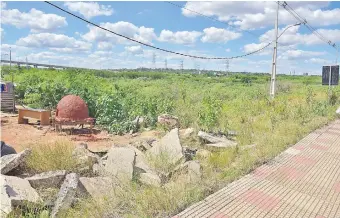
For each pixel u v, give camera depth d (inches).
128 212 196.9
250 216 206.4
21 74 1111.0
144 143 369.4
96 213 193.2
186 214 198.8
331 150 413.7
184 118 543.8
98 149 371.2
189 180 253.6
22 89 735.7
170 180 264.7
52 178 240.5
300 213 218.4
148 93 1044.5
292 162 344.5
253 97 1225.4
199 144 417.4
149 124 535.5
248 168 305.0
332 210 226.8
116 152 294.0
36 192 219.1
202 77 3459.6
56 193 229.6
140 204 201.6
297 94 1138.7
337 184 283.1
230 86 2186.3
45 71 1232.8
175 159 303.7
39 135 436.8
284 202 235.1
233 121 562.6
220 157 327.3
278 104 764.0
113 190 222.8
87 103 576.7
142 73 3363.7
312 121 615.5
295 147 415.5
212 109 530.3
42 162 270.4
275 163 334.6
